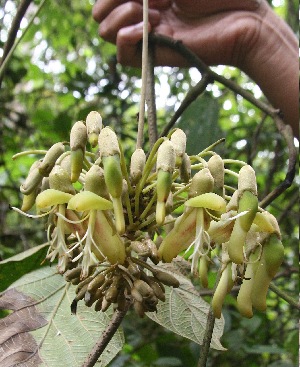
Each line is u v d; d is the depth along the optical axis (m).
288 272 0.85
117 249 0.31
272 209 1.07
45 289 0.46
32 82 1.54
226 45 0.68
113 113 1.06
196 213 0.32
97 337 0.42
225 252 0.34
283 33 0.68
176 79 1.13
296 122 0.68
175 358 0.79
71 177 0.32
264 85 0.69
